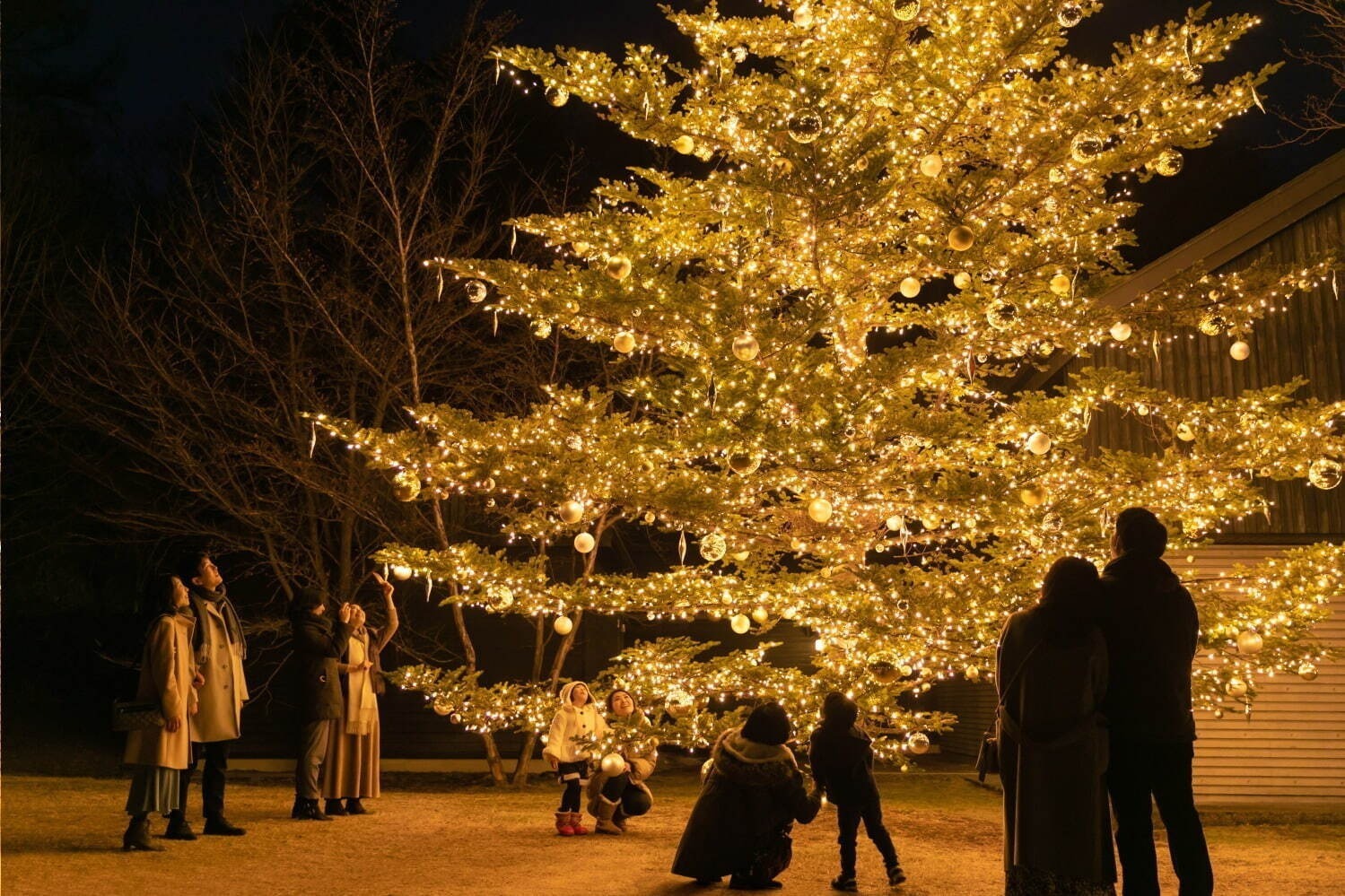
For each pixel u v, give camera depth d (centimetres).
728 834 713
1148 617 539
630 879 745
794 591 1005
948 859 851
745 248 946
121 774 1653
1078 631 526
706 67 1024
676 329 963
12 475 2027
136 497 1855
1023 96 1009
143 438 1767
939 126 984
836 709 733
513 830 987
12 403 1886
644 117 980
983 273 987
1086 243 978
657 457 992
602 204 1096
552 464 947
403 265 1482
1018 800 526
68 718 1967
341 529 1666
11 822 938
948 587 965
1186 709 534
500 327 1731
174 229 1720
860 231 1051
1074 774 516
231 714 898
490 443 938
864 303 1138
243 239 1638
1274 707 1348
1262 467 977
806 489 1027
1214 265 1408
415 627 1727
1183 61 944
